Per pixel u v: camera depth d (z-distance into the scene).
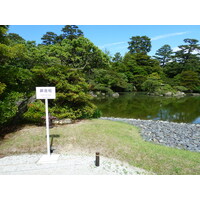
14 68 6.50
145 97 28.05
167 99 25.28
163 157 4.59
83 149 5.03
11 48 5.45
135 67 39.38
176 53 45.25
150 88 33.06
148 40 53.62
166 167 4.09
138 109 16.53
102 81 30.64
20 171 3.80
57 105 7.73
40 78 7.63
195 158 4.67
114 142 5.51
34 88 7.81
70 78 8.11
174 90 32.00
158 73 41.94
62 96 7.29
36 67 7.61
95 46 13.33
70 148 5.09
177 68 42.44
